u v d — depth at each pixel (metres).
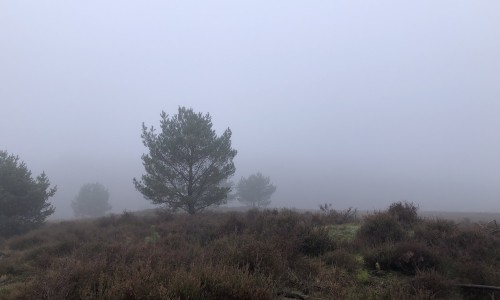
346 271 7.80
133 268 6.31
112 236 13.73
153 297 5.21
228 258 7.33
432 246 9.07
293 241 8.96
